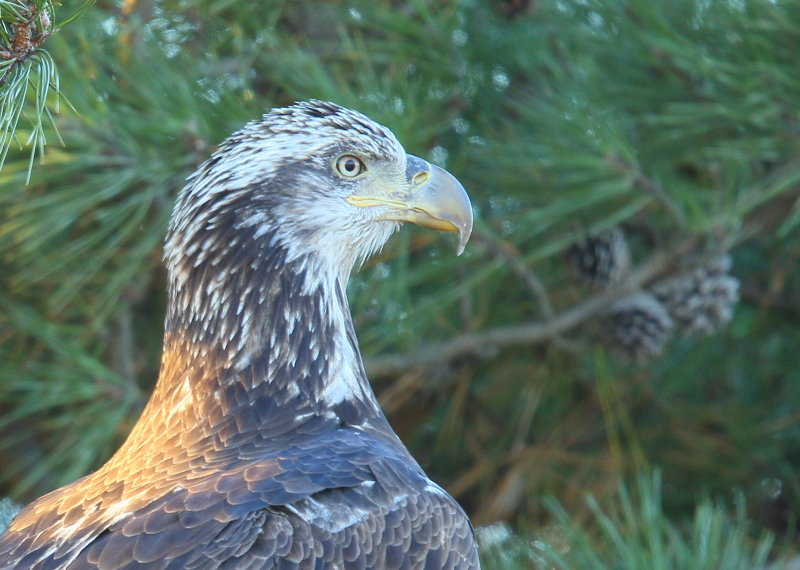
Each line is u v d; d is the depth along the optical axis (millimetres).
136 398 10969
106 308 10773
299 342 8578
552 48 11914
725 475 13758
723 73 10766
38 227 10023
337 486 7672
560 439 13906
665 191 11406
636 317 12664
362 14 11469
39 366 10789
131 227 10289
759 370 13961
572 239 11422
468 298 12430
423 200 9047
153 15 10906
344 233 8812
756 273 13891
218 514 7258
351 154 8828
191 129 10172
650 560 9844
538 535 11117
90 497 7664
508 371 13680
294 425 8398
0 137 7164
